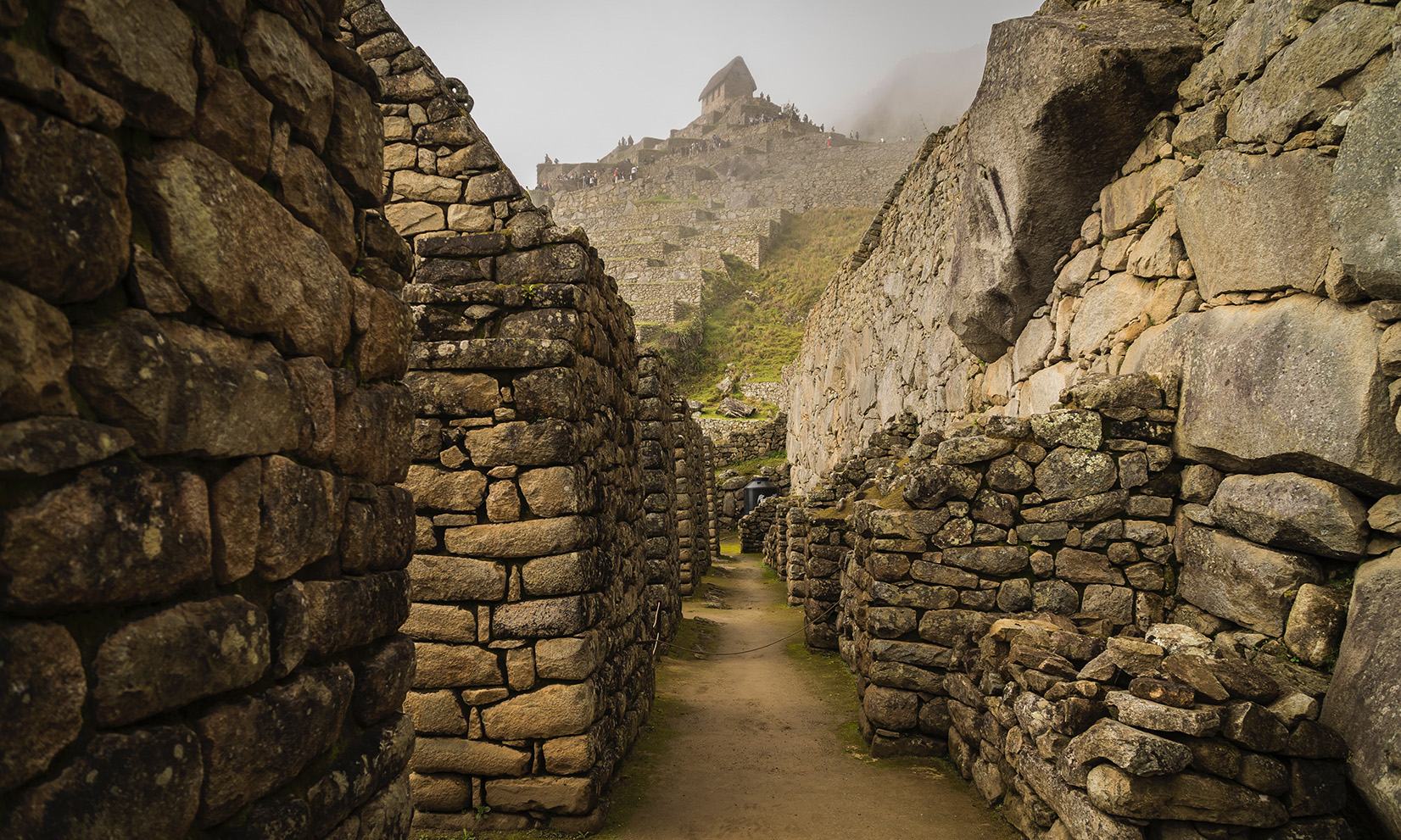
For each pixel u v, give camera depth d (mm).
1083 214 6605
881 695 5773
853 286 18562
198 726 1625
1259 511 4230
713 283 48438
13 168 1231
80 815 1313
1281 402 4090
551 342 4613
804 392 25766
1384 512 3709
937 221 11570
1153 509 5207
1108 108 5680
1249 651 4160
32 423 1253
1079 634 4633
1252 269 4430
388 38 5199
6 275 1229
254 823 1761
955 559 5602
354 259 2434
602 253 52500
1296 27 4184
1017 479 5504
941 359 11312
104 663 1391
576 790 4406
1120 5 5953
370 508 2406
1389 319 3564
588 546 4742
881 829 4426
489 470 4559
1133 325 5812
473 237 4961
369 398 2398
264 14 1952
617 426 6039
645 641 7117
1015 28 6434
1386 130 3393
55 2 1340
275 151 1997
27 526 1238
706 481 24375
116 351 1428
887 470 7160
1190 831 3264
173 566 1556
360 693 2316
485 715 4469
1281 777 3305
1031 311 7715
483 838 4391
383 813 2379
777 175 69375
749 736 6438
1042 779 3865
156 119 1580
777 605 14492
